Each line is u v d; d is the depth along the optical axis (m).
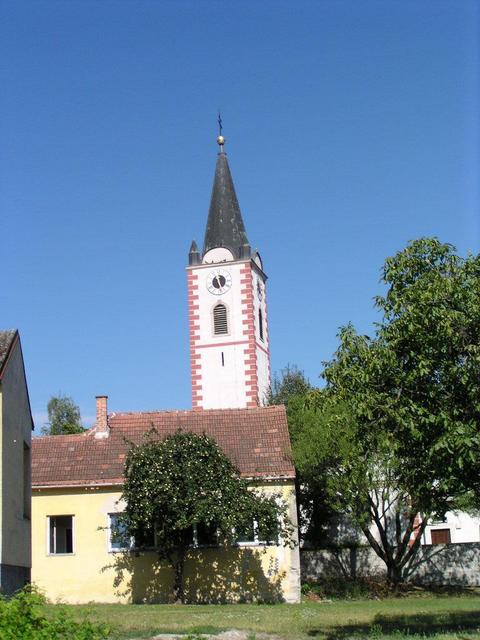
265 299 68.75
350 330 18.27
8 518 22.70
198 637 14.05
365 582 40.56
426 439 17.31
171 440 35.16
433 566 42.44
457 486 17.34
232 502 33.91
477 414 16.92
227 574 36.00
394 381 17.66
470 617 25.25
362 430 18.33
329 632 21.58
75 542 37.09
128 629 21.95
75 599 36.44
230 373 62.56
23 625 11.38
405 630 21.17
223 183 66.38
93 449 39.97
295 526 36.38
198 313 63.75
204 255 64.62
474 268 17.62
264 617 26.33
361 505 39.22
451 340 16.97
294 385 59.47
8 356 22.92
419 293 17.25
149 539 36.69
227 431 40.91
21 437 25.16
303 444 38.69
